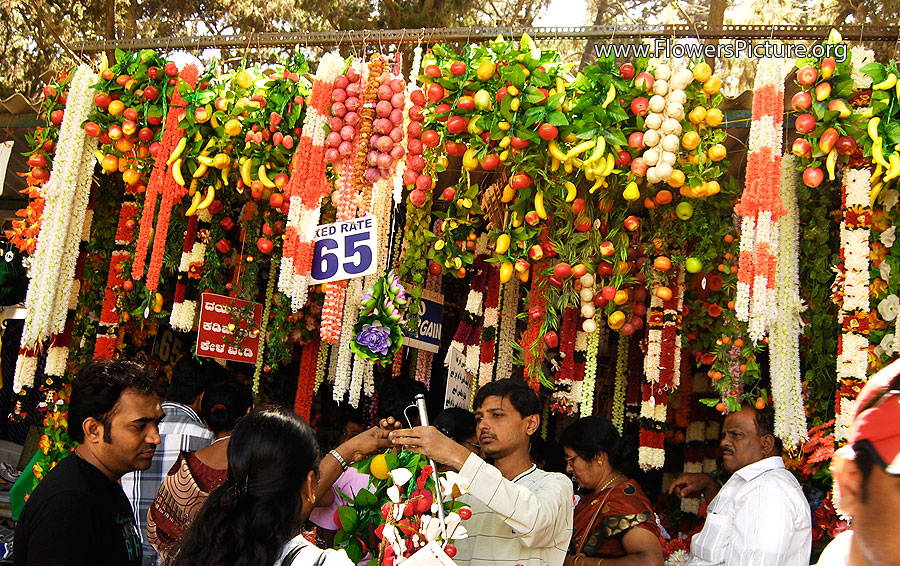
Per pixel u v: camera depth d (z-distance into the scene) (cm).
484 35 298
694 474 346
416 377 429
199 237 388
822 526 313
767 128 253
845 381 267
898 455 75
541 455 445
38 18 830
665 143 267
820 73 257
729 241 316
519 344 344
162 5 850
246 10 832
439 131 299
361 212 306
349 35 314
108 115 327
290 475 151
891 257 283
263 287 444
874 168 274
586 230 307
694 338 371
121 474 204
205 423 285
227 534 145
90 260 392
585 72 276
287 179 317
